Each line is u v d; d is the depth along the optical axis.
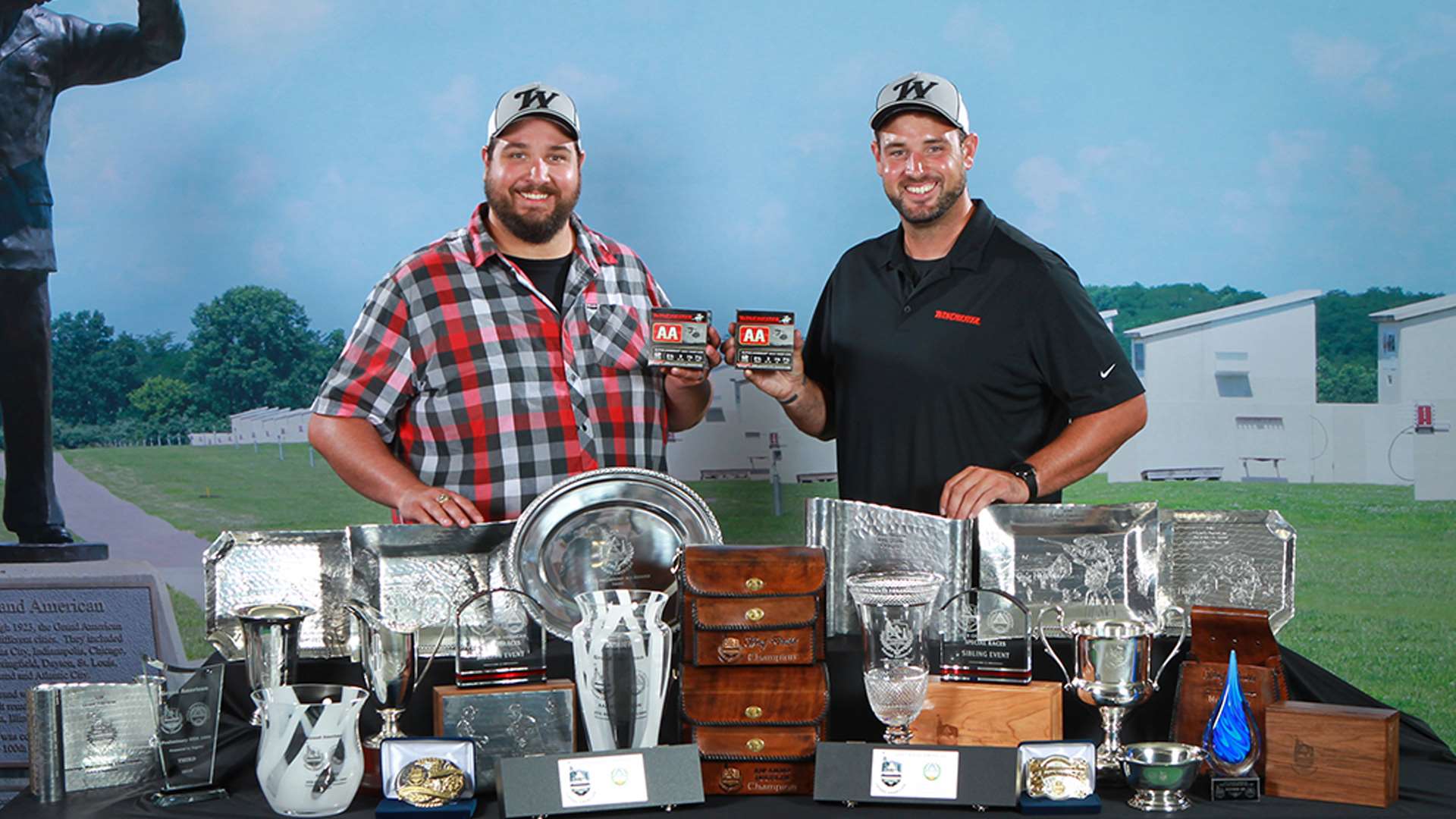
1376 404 4.02
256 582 1.93
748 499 3.96
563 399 2.55
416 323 2.53
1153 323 4.07
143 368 4.18
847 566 2.03
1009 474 2.24
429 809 1.61
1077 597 1.96
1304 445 4.04
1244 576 1.92
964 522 1.99
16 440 4.11
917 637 1.67
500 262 2.58
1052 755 1.64
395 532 1.92
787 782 1.71
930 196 2.62
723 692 1.72
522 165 2.51
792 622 1.73
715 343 2.41
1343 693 1.93
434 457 2.53
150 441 4.18
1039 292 2.63
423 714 1.89
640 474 1.97
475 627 1.83
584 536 1.97
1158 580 1.93
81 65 4.11
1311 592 4.01
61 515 4.13
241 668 1.93
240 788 1.76
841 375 2.77
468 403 2.51
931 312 2.68
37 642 3.78
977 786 1.63
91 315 4.16
